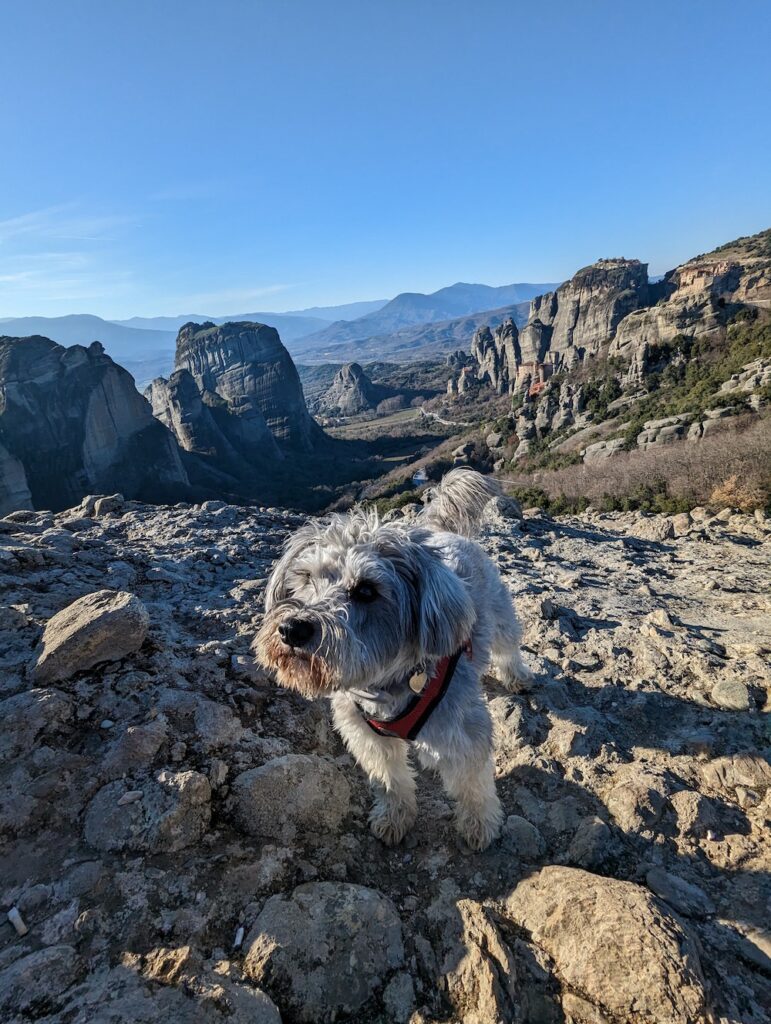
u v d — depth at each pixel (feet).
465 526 2.84
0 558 3.35
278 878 1.77
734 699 2.68
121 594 2.61
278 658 1.84
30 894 1.63
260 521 5.88
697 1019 1.45
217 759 2.08
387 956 1.62
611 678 2.96
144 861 1.73
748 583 4.59
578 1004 1.53
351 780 2.30
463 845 2.05
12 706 2.11
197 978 1.45
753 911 1.79
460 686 1.98
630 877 1.92
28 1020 1.35
